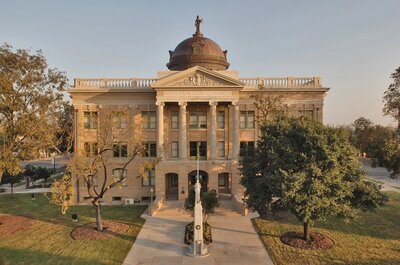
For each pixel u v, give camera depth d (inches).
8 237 1186.6
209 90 1713.8
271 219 1380.4
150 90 1793.8
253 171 1128.8
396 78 1485.0
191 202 1239.5
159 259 987.9
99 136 1499.8
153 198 1813.5
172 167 1720.0
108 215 1492.4
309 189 949.8
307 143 992.9
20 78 1293.1
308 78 1847.9
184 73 1689.2
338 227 1267.2
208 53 2015.3
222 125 1825.8
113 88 1803.6
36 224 1348.4
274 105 1633.9
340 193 961.5
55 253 1035.9
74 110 1809.8
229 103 1769.2
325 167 980.6
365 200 1018.7
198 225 1017.5
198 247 1012.5
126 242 1134.4
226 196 1742.1
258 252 1037.2
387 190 2028.8
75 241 1141.7
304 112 1829.5
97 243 1122.0
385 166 1320.1
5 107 1283.2
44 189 2207.2
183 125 1722.4
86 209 1614.2
